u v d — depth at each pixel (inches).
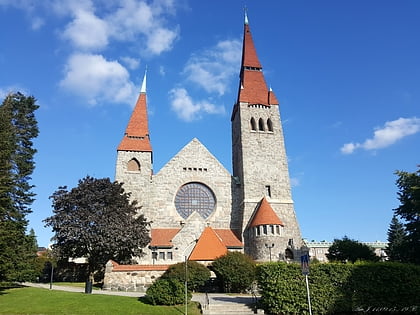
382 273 952.9
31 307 970.7
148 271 1510.8
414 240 1801.2
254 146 2338.8
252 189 2219.5
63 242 1648.6
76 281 1915.6
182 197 2235.5
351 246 2022.6
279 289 960.9
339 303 928.9
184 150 2336.4
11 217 1465.3
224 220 2199.8
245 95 2477.9
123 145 2271.2
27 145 1925.4
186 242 1974.7
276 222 2000.5
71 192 1736.0
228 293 1375.5
